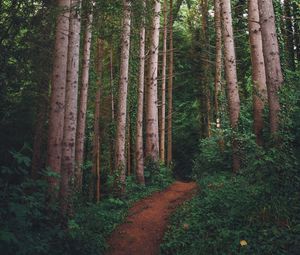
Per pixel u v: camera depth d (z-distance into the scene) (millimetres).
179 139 28188
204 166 14945
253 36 12234
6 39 8953
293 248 6059
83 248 7410
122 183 14164
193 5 25359
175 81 28391
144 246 9141
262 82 11984
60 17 9430
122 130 14656
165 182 16734
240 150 12516
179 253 7766
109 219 11219
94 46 20438
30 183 5758
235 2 20359
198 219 9016
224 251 6898
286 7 18172
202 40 24266
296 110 8867
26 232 5465
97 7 9695
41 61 10789
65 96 9469
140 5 10594
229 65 13352
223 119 15578
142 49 17688
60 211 8055
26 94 10711
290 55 17422
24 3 9102
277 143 8180
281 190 7641
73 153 9078
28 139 11594
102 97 23797
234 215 8023
